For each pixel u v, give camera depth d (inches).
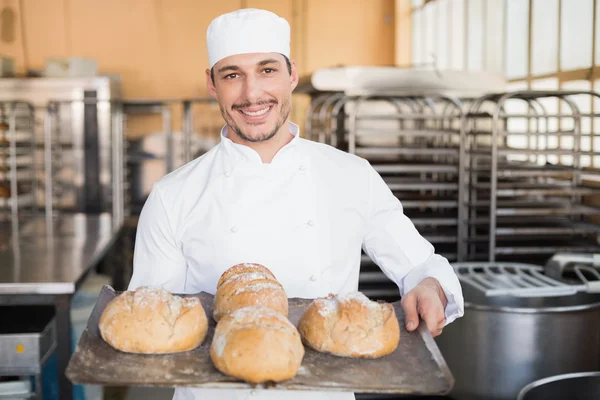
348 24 283.9
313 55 285.3
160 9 280.7
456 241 131.7
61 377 95.3
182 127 282.7
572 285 93.9
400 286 59.7
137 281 58.5
